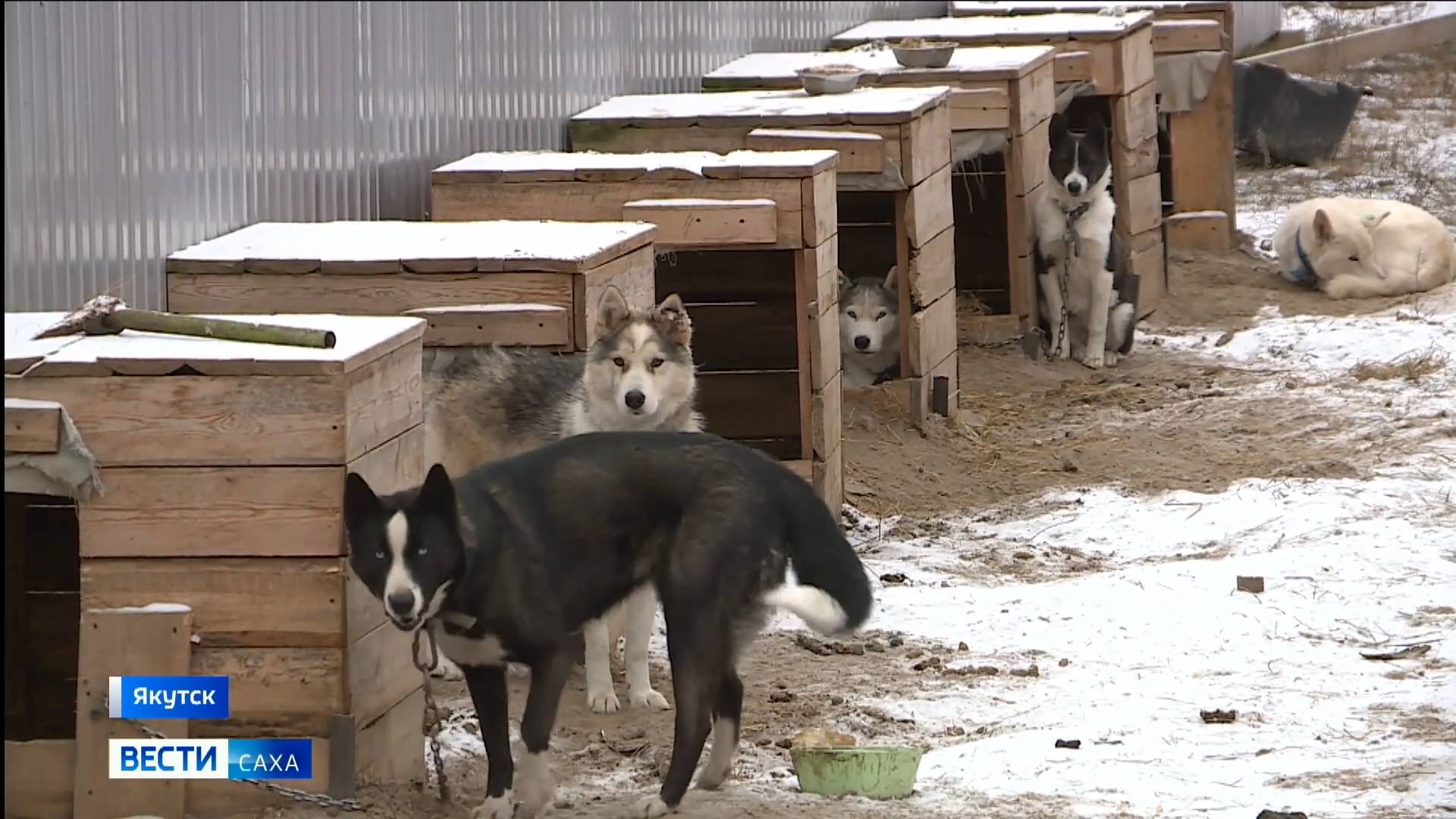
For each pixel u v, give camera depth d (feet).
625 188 42.16
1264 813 23.93
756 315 48.47
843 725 30.14
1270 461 49.08
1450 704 29.94
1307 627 35.12
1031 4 83.92
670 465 25.73
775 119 49.21
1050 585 38.83
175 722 24.50
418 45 45.52
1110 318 62.34
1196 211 78.43
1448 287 69.62
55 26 31.60
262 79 38.88
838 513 44.52
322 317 27.76
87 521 24.47
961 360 61.46
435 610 23.29
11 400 24.08
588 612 25.58
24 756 24.62
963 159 61.00
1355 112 97.45
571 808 25.66
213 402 24.18
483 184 42.75
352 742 24.58
